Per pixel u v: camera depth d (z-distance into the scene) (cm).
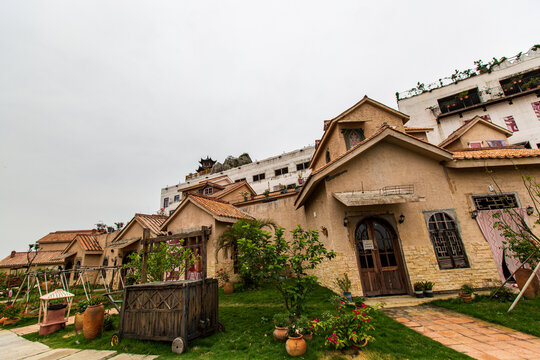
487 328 525
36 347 588
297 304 553
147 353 488
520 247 725
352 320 464
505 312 596
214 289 606
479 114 2195
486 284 809
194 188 2495
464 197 902
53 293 730
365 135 1373
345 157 900
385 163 945
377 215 883
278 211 1563
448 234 871
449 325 551
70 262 2225
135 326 550
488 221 872
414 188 912
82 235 2223
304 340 443
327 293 873
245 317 678
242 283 1179
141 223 1642
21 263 2859
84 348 550
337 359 409
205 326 546
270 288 1076
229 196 2081
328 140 1516
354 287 805
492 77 2239
